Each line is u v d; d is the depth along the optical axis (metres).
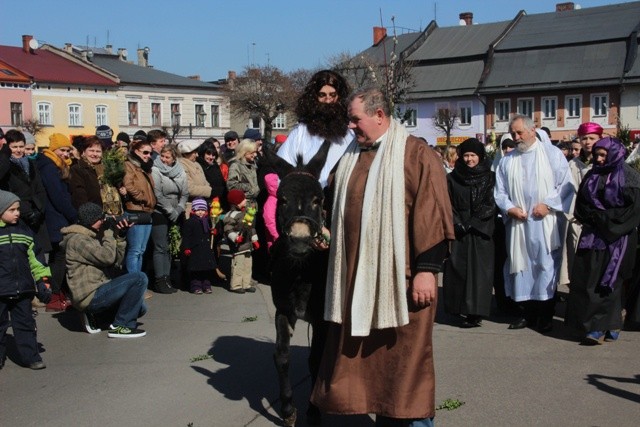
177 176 10.46
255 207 10.73
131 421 5.85
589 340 7.75
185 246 10.52
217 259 11.39
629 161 9.82
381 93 4.83
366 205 4.67
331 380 4.80
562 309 9.56
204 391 6.52
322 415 5.93
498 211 9.14
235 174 11.19
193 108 68.12
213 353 7.68
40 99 59.62
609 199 7.56
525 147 8.41
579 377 6.70
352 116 4.82
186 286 11.19
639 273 8.23
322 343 5.56
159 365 7.28
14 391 6.59
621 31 52.69
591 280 7.68
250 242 10.70
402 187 4.64
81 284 8.25
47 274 7.36
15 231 7.07
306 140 5.98
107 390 6.57
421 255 4.60
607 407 5.94
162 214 10.52
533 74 54.00
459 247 8.51
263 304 9.95
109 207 9.77
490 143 20.66
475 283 8.44
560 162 8.43
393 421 5.01
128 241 9.83
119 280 8.20
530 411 5.88
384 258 4.61
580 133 8.88
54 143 10.21
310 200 5.07
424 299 4.61
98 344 8.05
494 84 54.97
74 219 9.52
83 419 5.91
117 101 63.78
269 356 7.56
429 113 57.69
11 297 7.03
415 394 4.65
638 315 8.22
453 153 12.20
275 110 61.81
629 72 50.97
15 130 9.01
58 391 6.57
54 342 8.15
